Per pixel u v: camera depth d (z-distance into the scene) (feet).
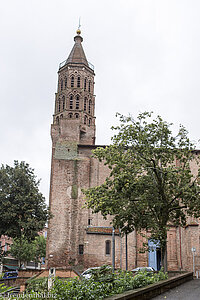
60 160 167.53
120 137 82.79
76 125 176.55
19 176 136.87
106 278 44.73
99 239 131.54
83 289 39.32
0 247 146.30
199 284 59.82
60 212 157.48
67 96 189.88
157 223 76.43
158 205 74.79
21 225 126.62
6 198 134.00
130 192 77.30
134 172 79.66
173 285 55.47
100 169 167.84
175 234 146.82
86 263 128.06
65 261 149.59
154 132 82.02
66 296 38.91
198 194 78.23
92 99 196.13
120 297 35.70
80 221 156.97
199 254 124.88
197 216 80.18
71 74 196.24
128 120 83.30
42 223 131.34
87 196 83.82
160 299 43.19
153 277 51.47
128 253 132.98
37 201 135.85
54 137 177.17
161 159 83.15
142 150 80.64
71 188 162.40
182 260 138.41
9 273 177.68
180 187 78.64
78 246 152.76
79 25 215.10
